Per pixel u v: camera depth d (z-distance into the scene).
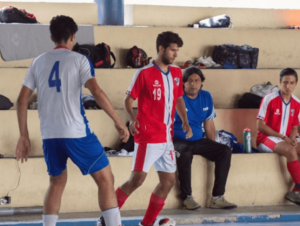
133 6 22.95
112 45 20.56
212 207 16.31
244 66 20.69
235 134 18.91
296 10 24.00
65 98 10.73
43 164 15.98
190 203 15.99
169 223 13.47
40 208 15.68
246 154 16.86
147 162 12.80
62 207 15.92
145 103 12.87
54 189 11.08
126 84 19.19
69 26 11.18
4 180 15.85
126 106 12.93
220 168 16.12
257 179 16.94
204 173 16.58
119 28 20.66
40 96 10.88
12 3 21.78
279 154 17.06
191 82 16.41
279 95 17.33
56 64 10.84
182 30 21.14
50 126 10.77
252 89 20.08
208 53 21.36
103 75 19.03
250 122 19.00
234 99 20.12
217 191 16.25
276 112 17.33
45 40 19.80
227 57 20.67
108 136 17.69
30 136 17.06
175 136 16.48
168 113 12.95
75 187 15.97
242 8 23.67
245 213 15.61
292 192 16.92
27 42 19.69
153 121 12.80
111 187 11.09
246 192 16.86
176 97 13.20
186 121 13.86
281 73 17.38
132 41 20.73
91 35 20.27
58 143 10.78
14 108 18.44
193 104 16.58
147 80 12.80
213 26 22.09
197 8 23.31
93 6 22.20
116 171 16.20
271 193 17.02
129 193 13.02
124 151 16.83
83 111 11.01
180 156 15.93
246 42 21.66
